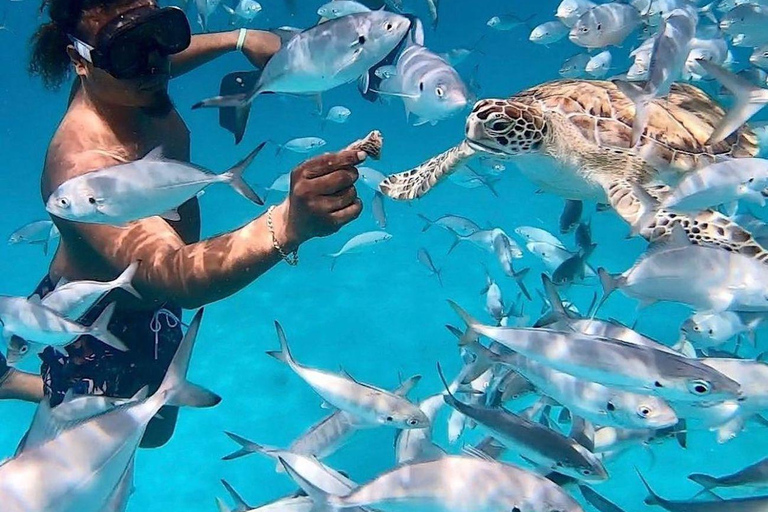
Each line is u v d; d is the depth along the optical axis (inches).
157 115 52.6
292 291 137.6
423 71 77.7
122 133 52.8
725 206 84.1
